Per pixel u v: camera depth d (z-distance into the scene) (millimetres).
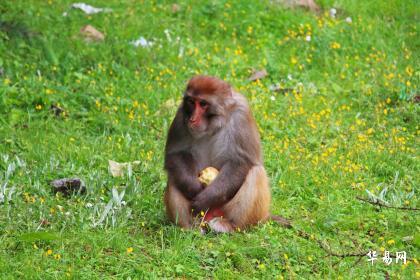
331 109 16062
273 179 12922
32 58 16953
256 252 10383
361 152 14008
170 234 10773
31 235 10156
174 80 16656
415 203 12266
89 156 13367
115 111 15414
